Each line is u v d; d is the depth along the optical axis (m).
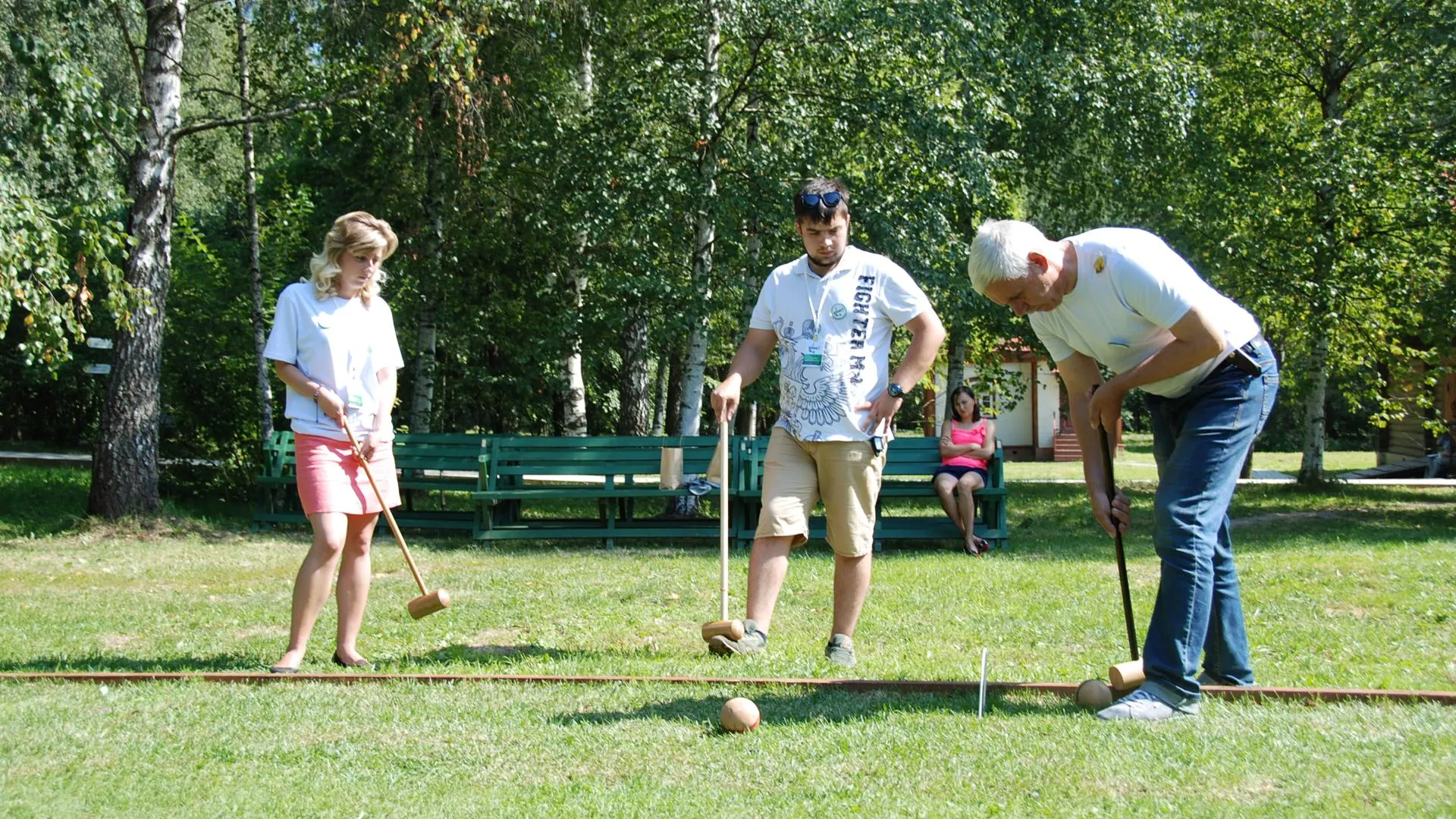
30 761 3.34
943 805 2.85
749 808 2.88
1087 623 5.81
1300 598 6.47
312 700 4.03
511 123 13.75
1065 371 4.10
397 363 5.01
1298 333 16.84
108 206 9.90
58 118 9.69
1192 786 2.93
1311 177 15.02
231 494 13.92
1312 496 15.84
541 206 14.16
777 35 12.02
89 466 18.55
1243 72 16.67
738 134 12.57
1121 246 3.66
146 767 3.29
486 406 17.72
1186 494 3.70
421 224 14.55
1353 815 2.68
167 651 5.30
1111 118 15.76
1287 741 3.28
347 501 4.80
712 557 9.29
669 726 3.63
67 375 20.67
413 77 13.34
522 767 3.27
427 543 10.54
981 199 12.64
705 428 26.50
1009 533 11.52
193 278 14.11
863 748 3.35
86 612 6.52
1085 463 4.13
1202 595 3.66
